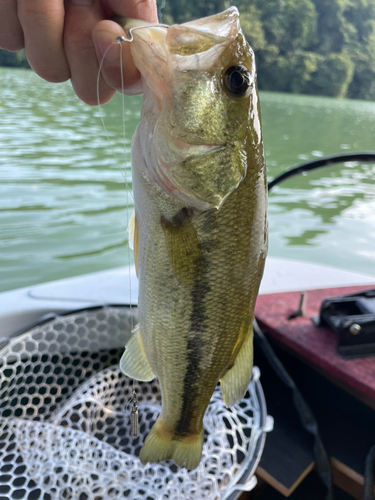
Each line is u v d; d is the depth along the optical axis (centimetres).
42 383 38
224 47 23
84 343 41
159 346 27
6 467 32
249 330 28
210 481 29
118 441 35
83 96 27
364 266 121
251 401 35
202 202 24
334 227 150
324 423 39
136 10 24
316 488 38
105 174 176
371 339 40
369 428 39
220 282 25
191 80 23
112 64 24
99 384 37
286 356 44
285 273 61
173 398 28
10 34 25
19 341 35
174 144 23
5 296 48
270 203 174
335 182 213
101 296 49
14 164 178
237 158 24
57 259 108
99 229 125
